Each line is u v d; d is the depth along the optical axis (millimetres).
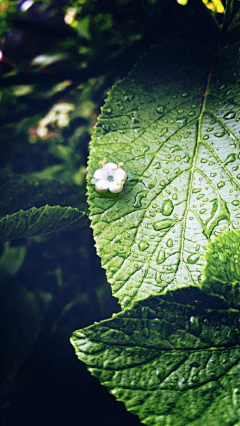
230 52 262
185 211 234
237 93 252
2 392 296
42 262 322
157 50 269
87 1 299
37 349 304
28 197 302
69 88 312
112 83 318
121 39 296
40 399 295
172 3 277
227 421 207
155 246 231
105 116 255
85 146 351
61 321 309
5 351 305
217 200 234
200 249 228
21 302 312
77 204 302
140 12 287
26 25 317
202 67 263
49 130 351
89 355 212
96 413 288
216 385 212
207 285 214
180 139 247
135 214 236
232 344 216
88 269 319
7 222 248
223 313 216
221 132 245
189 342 214
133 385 211
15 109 319
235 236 223
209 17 269
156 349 213
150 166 243
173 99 257
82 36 304
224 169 238
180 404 210
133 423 282
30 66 316
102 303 311
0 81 309
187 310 215
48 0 316
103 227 235
